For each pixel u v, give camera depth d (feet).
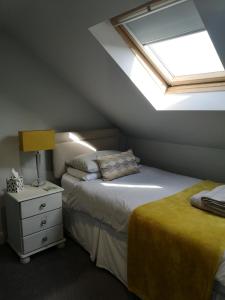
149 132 11.02
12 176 8.68
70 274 7.51
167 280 5.59
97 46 7.18
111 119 11.85
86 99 11.07
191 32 6.38
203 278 4.83
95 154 10.27
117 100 9.79
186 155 10.34
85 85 9.88
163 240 5.63
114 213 7.04
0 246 9.06
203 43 6.90
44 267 7.84
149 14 6.19
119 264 7.13
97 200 7.65
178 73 8.33
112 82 8.74
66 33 7.28
